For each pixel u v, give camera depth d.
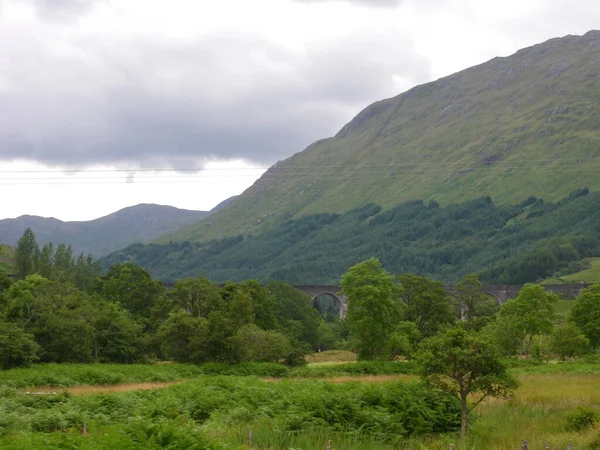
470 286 100.38
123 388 44.06
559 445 21.17
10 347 54.19
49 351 64.19
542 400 32.91
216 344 64.56
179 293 79.19
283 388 32.12
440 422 26.17
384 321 71.06
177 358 65.81
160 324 75.69
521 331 77.75
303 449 20.25
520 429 25.25
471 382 25.50
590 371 54.44
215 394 30.38
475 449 21.47
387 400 27.05
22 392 36.94
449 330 25.89
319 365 70.44
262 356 69.12
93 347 68.06
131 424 17.77
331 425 23.98
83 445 15.91
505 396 25.44
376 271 72.94
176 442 16.59
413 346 70.75
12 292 72.25
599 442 21.19
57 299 73.12
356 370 59.72
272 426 22.23
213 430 21.70
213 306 78.38
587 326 80.00
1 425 22.73
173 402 27.38
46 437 17.94
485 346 25.11
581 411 25.88
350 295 72.19
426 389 26.83
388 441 23.31
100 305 78.25
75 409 27.11
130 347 68.00
